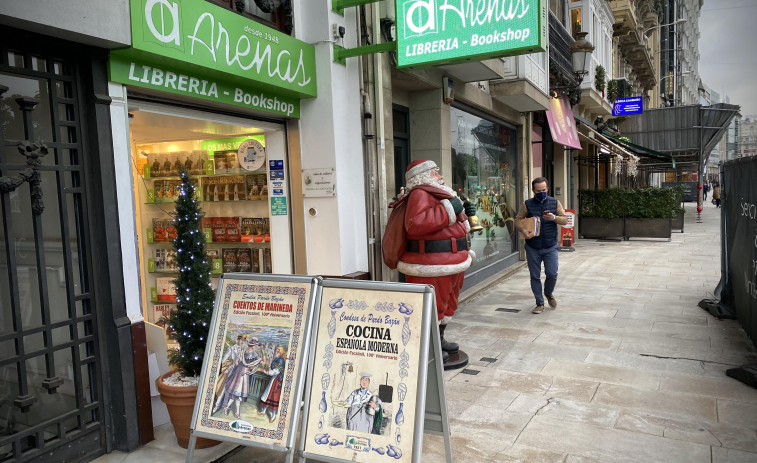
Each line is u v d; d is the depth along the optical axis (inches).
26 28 115.6
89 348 137.3
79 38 124.3
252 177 233.0
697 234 705.6
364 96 230.8
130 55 139.6
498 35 190.5
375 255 237.1
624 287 343.0
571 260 476.7
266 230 233.8
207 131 209.8
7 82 120.3
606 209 648.4
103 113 135.9
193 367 145.4
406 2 203.6
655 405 160.6
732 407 157.3
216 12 159.5
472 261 195.8
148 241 246.2
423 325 110.0
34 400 122.3
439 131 285.7
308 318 119.4
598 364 198.2
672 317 263.4
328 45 208.7
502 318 271.4
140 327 142.6
